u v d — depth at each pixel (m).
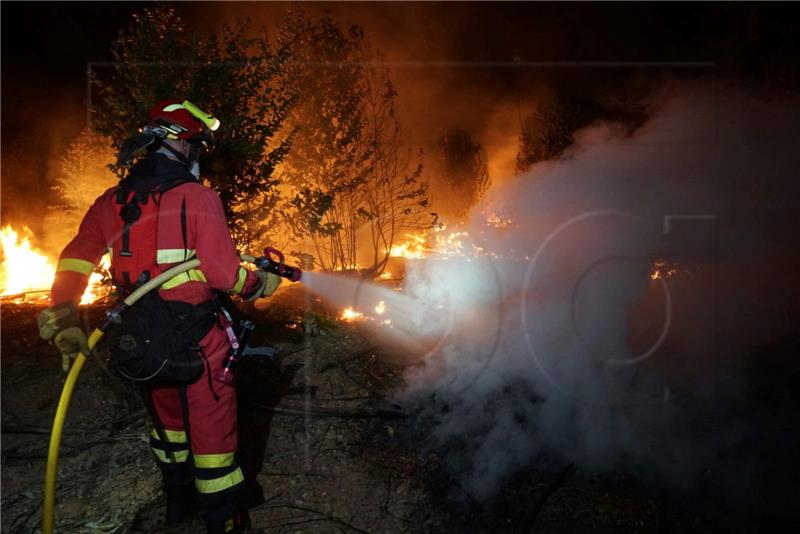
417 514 3.60
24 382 4.25
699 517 3.91
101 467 3.64
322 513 3.48
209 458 2.94
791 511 4.02
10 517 3.28
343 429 4.09
